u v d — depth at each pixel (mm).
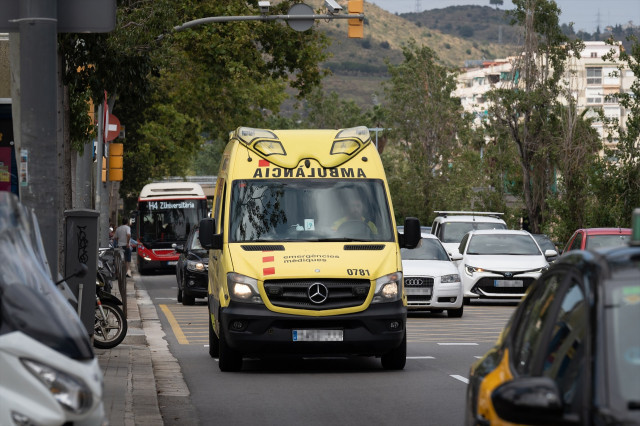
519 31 72500
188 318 30750
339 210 18547
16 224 8328
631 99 53781
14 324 7410
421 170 99938
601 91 187500
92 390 7312
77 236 18250
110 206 63000
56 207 13312
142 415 13305
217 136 74062
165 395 15672
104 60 22562
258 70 52562
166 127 73000
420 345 22812
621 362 5570
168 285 49812
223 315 17609
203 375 17906
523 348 6938
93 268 18234
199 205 61094
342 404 14750
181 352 21703
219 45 50031
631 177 52281
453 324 28219
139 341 23188
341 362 19797
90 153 36781
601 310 5809
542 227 66625
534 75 72250
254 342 17281
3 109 25812
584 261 6445
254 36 51000
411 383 16797
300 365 19344
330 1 33281
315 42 52938
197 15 50031
